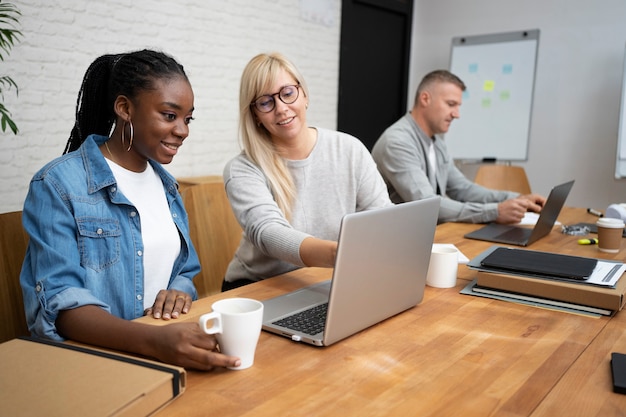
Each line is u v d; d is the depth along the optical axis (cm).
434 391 90
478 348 109
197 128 399
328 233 188
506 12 517
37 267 116
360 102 541
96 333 104
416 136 286
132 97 129
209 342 97
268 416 81
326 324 104
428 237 129
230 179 174
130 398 75
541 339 114
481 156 522
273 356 103
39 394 76
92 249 127
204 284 206
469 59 525
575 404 87
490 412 84
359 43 529
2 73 297
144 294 139
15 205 311
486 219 244
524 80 499
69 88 326
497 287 141
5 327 138
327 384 92
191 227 204
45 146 320
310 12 471
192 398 87
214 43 400
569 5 483
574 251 195
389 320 124
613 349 109
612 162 477
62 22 317
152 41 362
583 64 482
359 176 188
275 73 168
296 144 182
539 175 513
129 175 139
